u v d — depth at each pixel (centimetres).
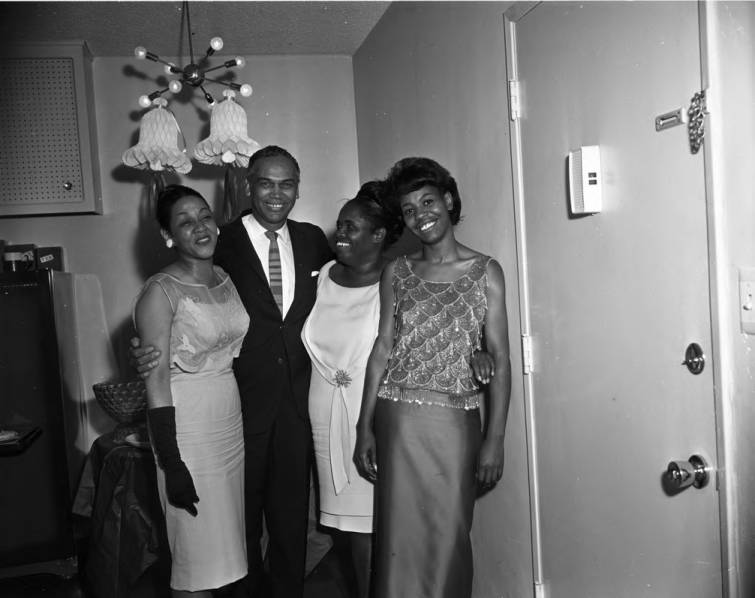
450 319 205
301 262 262
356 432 235
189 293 223
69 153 387
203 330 222
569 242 199
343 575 321
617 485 185
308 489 260
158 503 309
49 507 335
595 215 186
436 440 204
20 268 377
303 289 258
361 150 422
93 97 406
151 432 220
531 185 218
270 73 427
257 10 349
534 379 225
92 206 390
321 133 434
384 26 360
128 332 415
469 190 264
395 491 207
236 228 264
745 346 139
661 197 160
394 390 209
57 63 382
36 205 385
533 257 220
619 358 180
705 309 148
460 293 205
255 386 252
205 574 222
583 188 183
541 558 227
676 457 161
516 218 227
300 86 431
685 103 150
